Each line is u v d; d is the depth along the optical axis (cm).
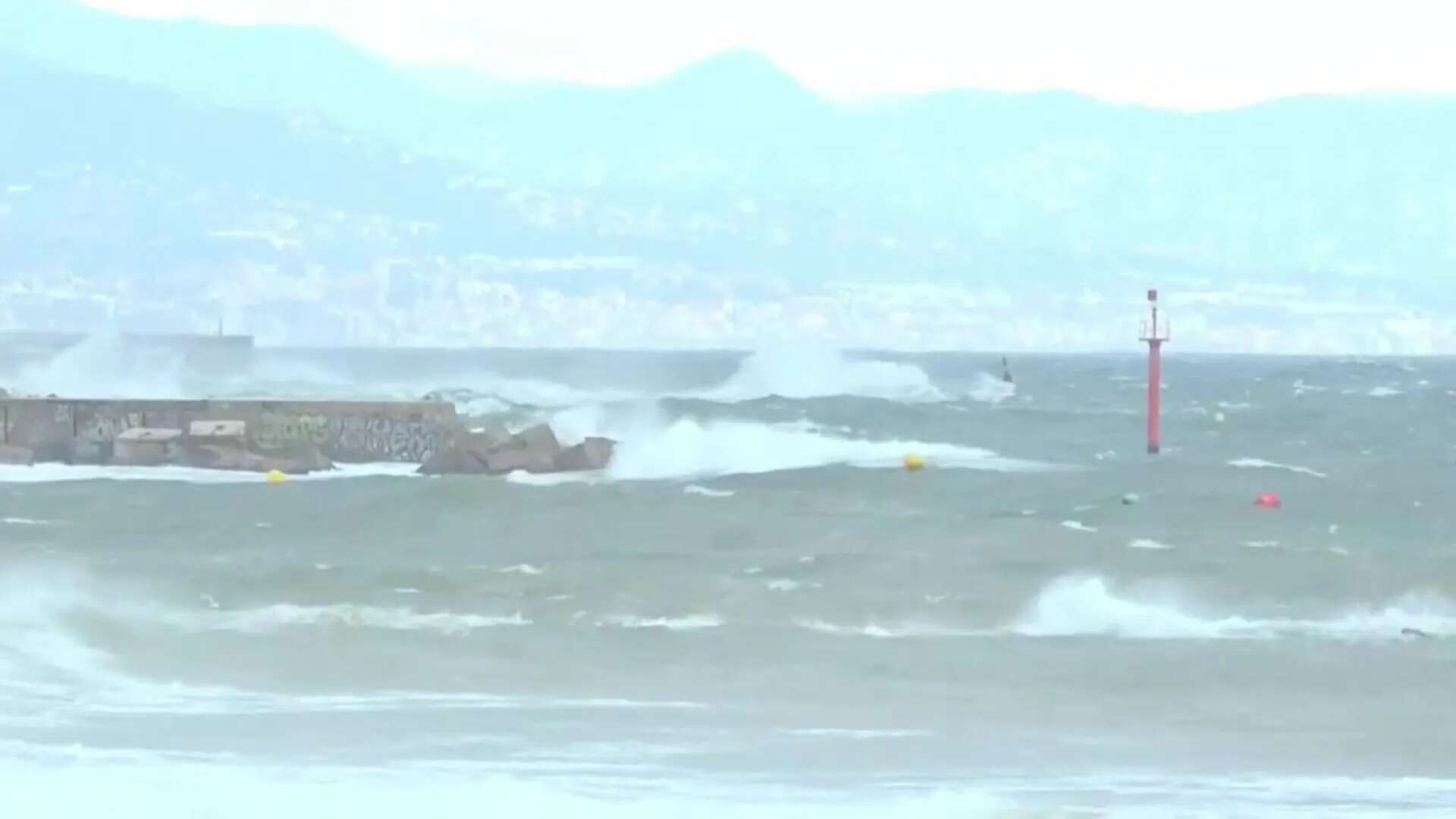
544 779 5731
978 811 5316
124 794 5344
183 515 14462
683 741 6388
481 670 7806
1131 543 12762
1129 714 7006
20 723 6488
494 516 14438
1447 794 5672
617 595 9794
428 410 19112
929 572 10912
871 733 6581
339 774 5709
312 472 18212
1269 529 14112
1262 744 6469
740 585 10194
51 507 15125
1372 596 9962
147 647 8175
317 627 8788
